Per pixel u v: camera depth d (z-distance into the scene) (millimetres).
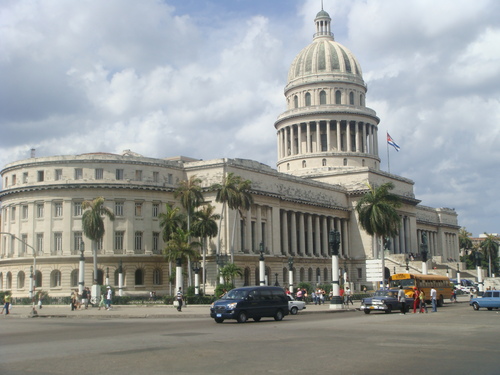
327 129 165250
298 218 139375
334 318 54094
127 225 108688
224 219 112562
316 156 163125
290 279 94500
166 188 112500
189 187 101688
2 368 24047
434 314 59812
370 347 29969
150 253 109375
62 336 38531
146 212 110500
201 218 101875
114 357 26859
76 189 108750
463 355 27062
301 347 30016
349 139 166250
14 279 111438
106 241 107375
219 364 24547
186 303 82500
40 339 36719
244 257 114250
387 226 100812
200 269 109812
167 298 83438
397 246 158500
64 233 108062
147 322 51688
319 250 142750
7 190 114000
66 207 108750
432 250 195875
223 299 50000
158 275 110500
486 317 54094
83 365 24531
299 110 168000
